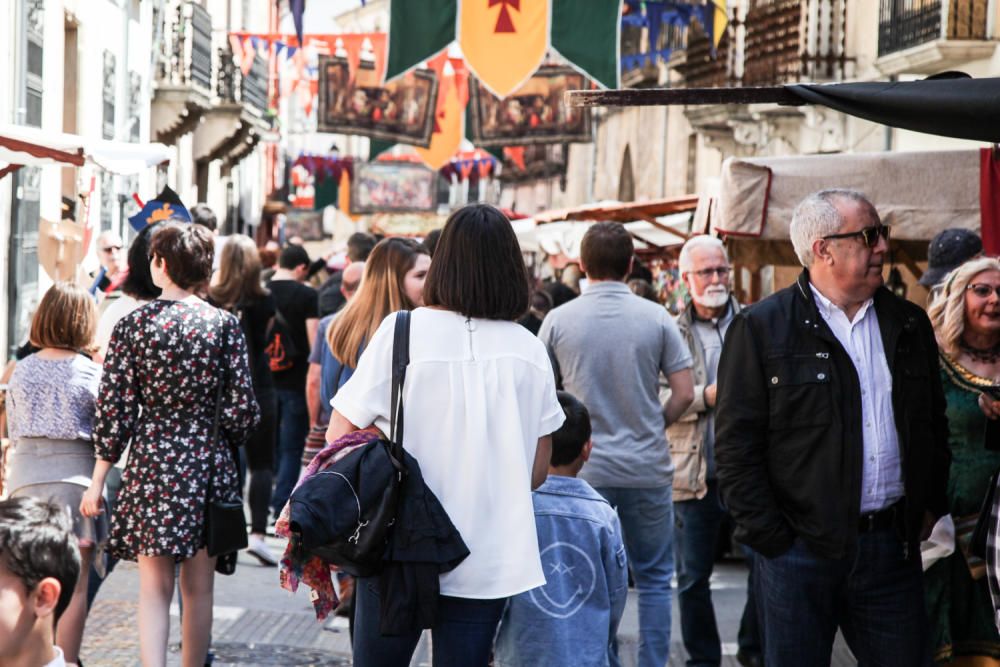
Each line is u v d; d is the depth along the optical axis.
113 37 26.39
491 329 5.68
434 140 31.86
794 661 6.45
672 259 23.03
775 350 6.37
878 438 6.34
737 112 29.77
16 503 3.83
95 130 25.00
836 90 6.15
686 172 40.66
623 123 50.34
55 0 21.84
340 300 15.79
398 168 57.16
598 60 14.50
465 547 5.43
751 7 29.78
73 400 8.48
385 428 5.61
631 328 8.56
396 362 5.56
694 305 9.84
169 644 10.14
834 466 6.27
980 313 7.43
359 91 31.47
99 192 23.89
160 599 8.07
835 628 6.55
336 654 10.12
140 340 8.00
